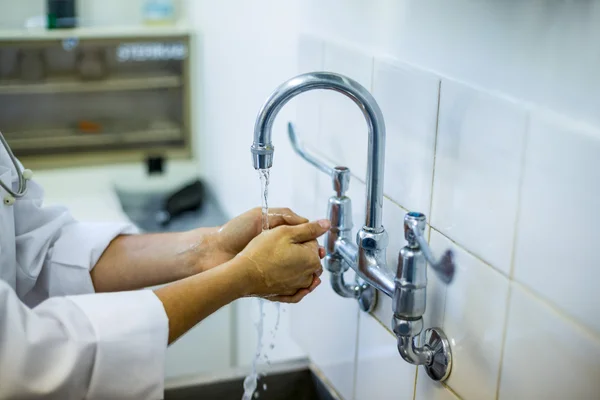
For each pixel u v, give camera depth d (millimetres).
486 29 803
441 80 886
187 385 1233
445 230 905
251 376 1182
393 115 1005
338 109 1158
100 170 2650
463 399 896
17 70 2633
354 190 1129
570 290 704
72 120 2793
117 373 918
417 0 932
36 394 881
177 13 2814
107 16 2752
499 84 788
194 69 2598
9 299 887
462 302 882
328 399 1271
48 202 2414
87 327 914
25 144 2617
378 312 1084
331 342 1262
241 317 1927
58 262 1179
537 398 763
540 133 726
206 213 2262
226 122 2102
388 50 1014
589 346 687
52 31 2518
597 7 652
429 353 934
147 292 964
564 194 701
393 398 1065
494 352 828
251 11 1709
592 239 673
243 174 1924
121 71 2773
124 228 1252
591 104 666
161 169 2635
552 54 709
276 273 976
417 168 956
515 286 782
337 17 1165
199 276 962
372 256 951
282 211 1142
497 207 801
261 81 1661
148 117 2852
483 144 816
